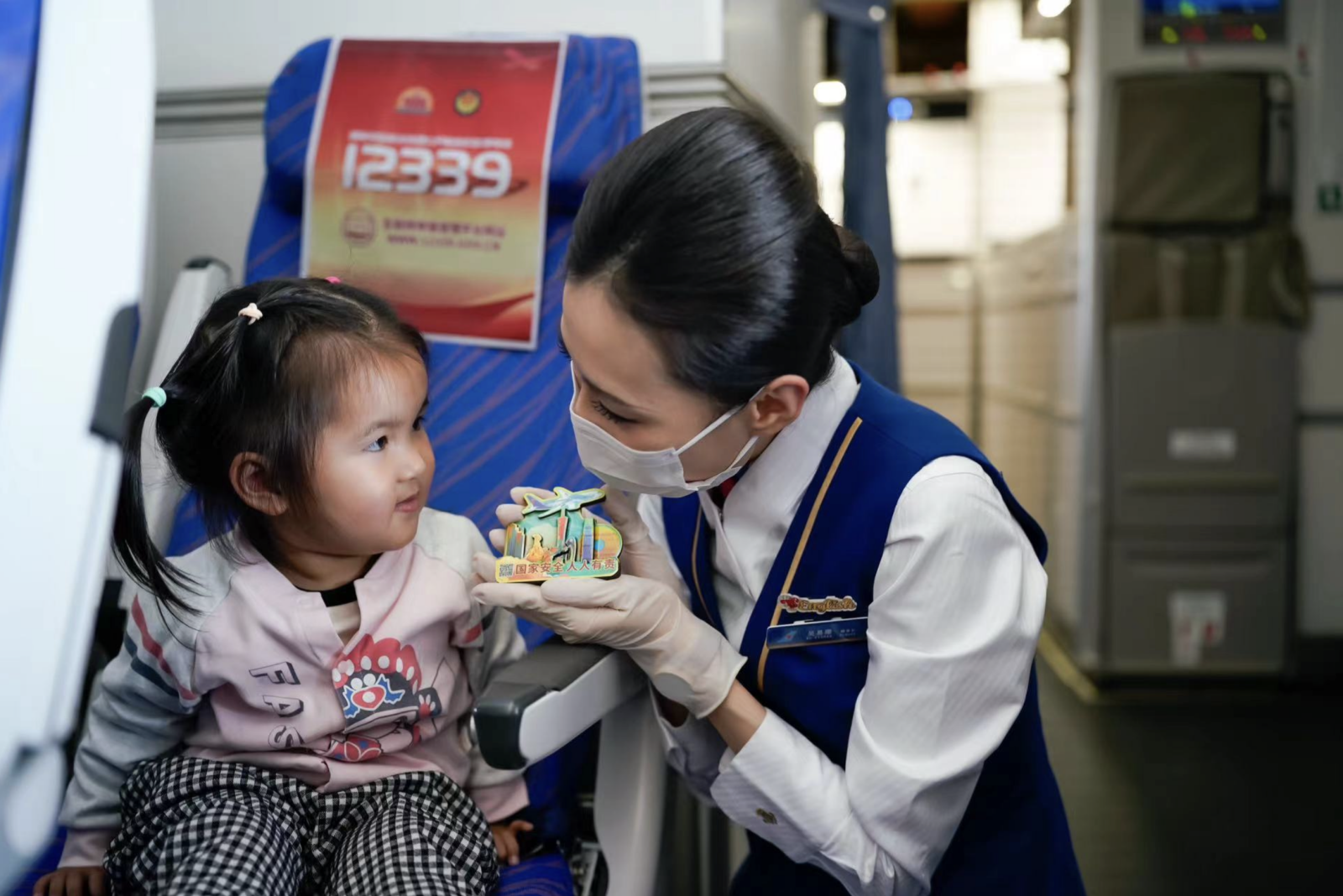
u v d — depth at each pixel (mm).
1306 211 2576
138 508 791
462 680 922
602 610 741
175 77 1529
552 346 1155
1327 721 2451
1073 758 2244
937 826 770
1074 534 2811
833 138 3404
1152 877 1717
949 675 733
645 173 644
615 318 655
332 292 848
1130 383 2643
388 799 804
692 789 931
